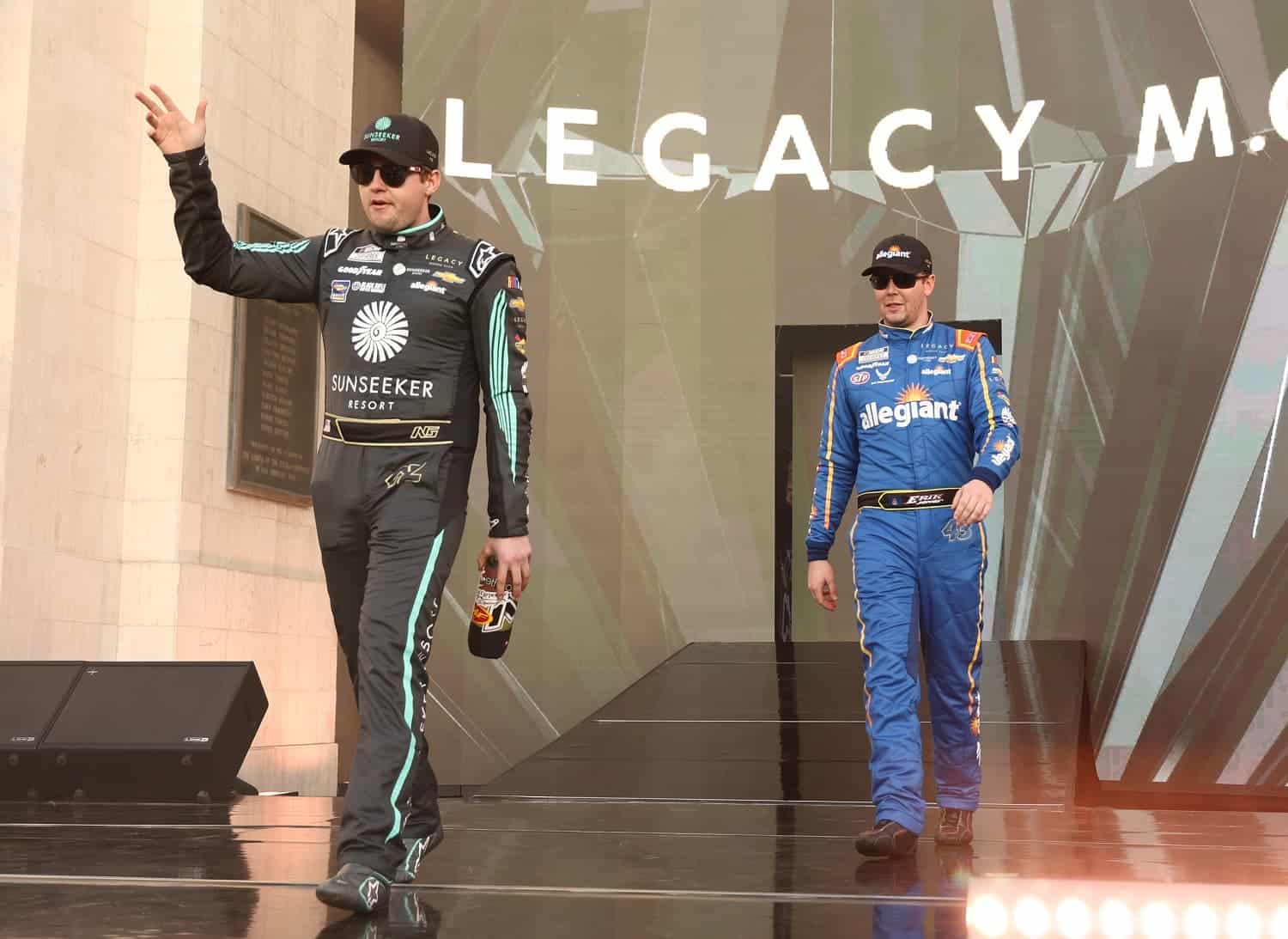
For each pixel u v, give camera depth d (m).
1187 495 8.09
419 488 2.34
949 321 8.63
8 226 5.64
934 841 3.37
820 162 8.95
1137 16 8.51
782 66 9.04
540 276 9.03
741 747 6.10
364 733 2.28
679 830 3.76
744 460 8.82
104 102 6.18
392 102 10.33
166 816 4.04
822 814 4.33
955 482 3.15
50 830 3.59
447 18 9.16
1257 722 7.83
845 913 2.20
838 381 3.32
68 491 5.90
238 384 6.64
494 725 8.62
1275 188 8.09
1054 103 8.63
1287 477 7.92
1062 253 8.52
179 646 6.18
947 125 8.80
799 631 8.84
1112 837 3.70
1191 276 8.23
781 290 8.91
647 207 9.03
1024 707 6.66
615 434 8.91
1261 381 8.02
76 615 5.89
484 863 2.85
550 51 9.15
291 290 2.48
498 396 2.38
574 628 8.77
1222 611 7.96
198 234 2.38
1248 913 1.88
